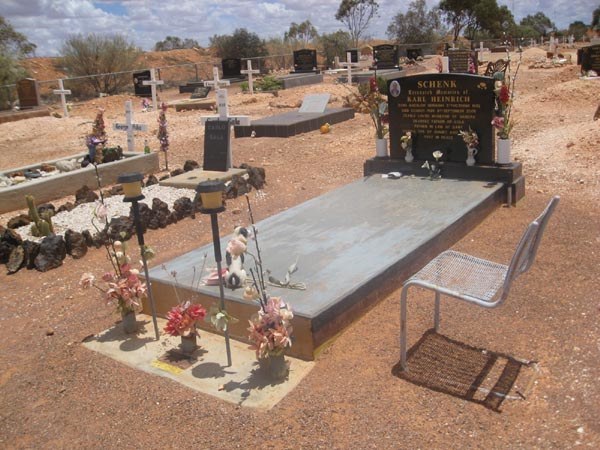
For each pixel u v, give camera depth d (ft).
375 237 18.43
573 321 14.46
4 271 21.65
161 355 14.43
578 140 31.55
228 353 13.61
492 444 10.52
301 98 70.95
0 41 133.59
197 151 42.27
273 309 12.51
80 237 22.54
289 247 18.07
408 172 26.45
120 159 35.04
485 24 199.52
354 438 10.89
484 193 22.61
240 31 159.43
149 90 89.30
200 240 23.40
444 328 14.46
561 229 20.45
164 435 11.50
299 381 12.74
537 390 11.96
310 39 192.75
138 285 15.33
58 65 156.25
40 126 58.13
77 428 12.04
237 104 70.33
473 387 12.17
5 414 12.77
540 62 96.53
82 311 17.80
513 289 16.24
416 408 11.61
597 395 11.57
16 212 28.78
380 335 14.28
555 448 10.31
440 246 18.71
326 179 31.14
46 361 14.76
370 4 181.47
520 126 40.78
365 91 54.03
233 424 11.54
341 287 14.76
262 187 30.14
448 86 24.79
